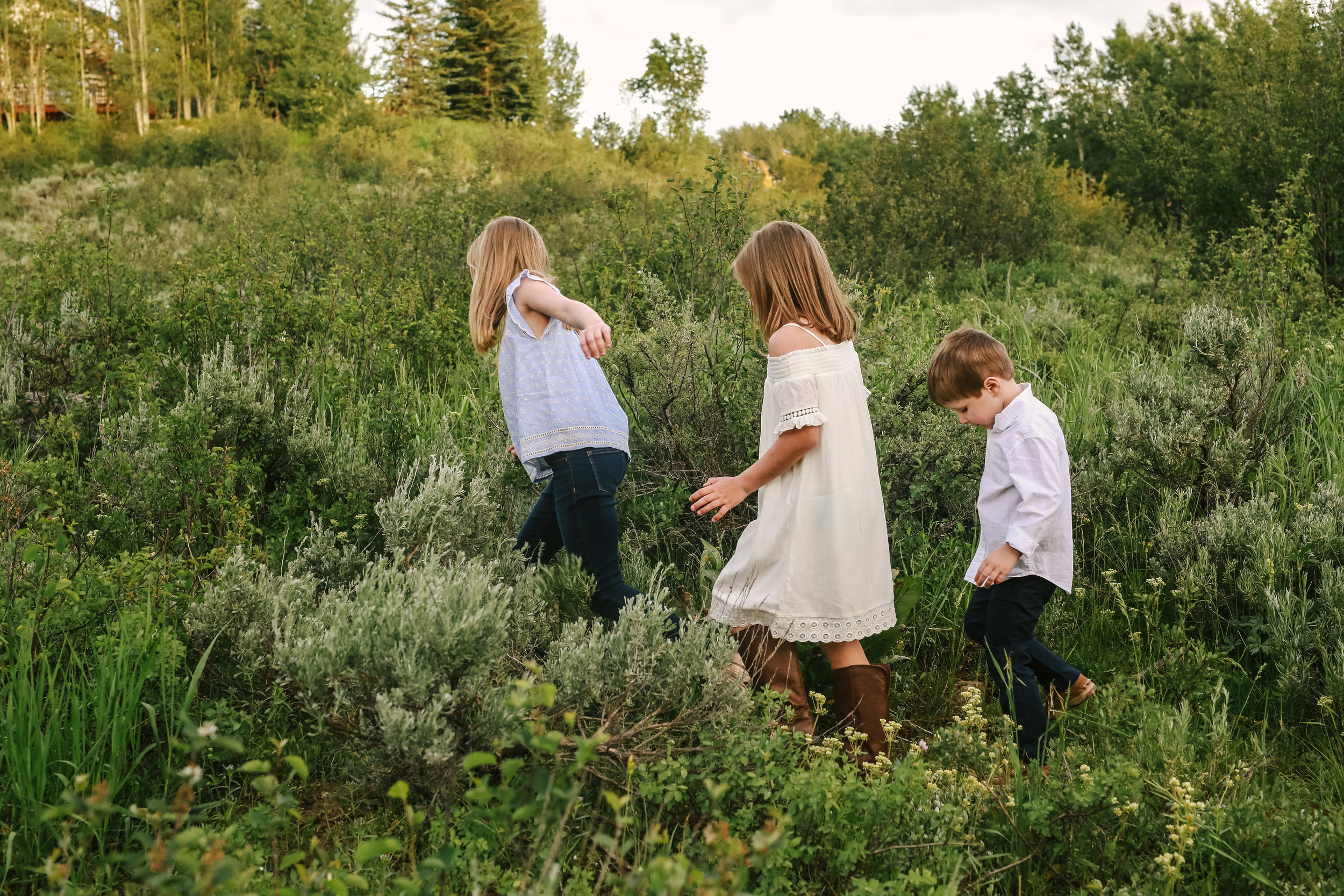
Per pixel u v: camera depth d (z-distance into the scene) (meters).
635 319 5.75
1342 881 1.85
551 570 3.11
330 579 3.06
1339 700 2.60
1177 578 3.26
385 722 2.03
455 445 4.08
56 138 29.33
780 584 2.59
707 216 6.29
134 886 1.91
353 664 2.22
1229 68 10.44
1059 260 10.50
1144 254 11.20
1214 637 3.17
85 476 3.84
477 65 43.62
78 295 5.93
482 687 2.24
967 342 2.70
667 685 2.37
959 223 10.68
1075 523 3.76
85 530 3.21
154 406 3.89
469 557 3.07
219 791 2.32
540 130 32.16
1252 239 7.11
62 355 4.85
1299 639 2.79
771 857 1.85
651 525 3.59
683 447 3.77
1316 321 6.16
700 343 3.91
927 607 3.25
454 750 2.09
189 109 42.75
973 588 3.26
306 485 3.80
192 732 1.52
